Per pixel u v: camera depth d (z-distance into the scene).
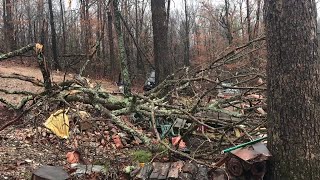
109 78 24.20
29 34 39.19
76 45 32.97
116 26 5.87
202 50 26.72
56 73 15.98
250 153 3.30
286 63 3.24
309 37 3.21
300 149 3.21
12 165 5.70
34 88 12.73
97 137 7.36
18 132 7.27
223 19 23.50
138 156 6.14
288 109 3.24
